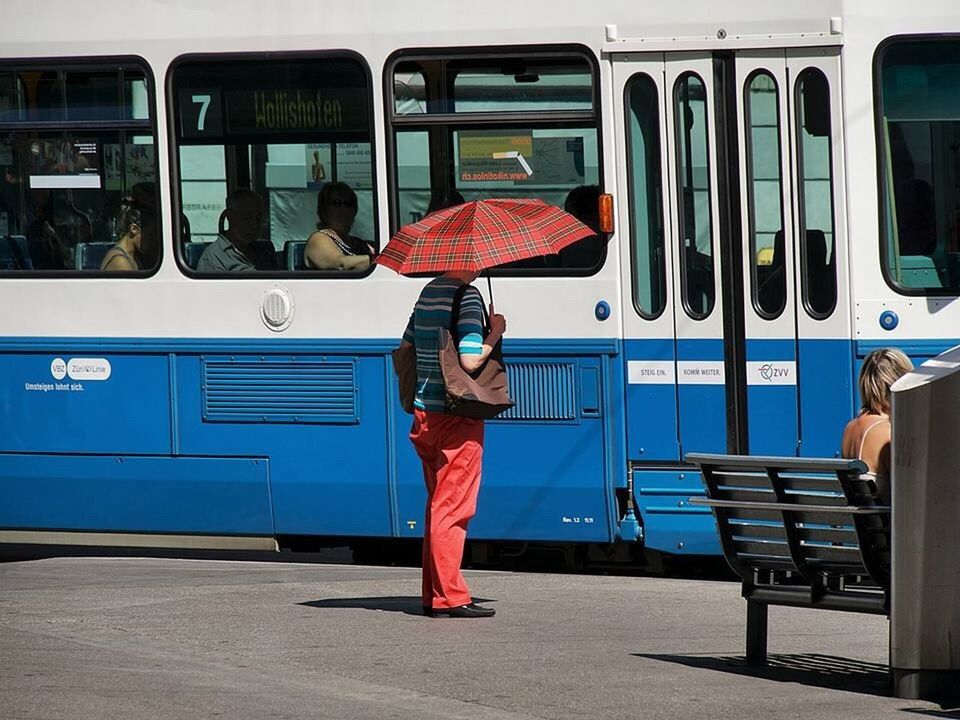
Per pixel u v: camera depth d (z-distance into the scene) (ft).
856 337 114.73
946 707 76.38
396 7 120.57
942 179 115.14
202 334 124.77
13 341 128.36
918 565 77.36
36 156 128.26
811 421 115.65
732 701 78.02
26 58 127.75
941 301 114.62
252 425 124.26
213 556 144.25
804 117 115.65
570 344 118.32
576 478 118.73
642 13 116.98
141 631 98.78
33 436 128.47
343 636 96.27
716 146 116.67
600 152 117.91
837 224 115.03
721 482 86.69
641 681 82.94
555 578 120.57
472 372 97.86
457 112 120.06
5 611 106.52
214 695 79.77
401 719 74.43
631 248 117.70
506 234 97.86
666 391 117.50
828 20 114.52
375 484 122.11
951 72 114.83
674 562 125.08
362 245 122.21
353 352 121.90
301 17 122.42
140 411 126.31
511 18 118.62
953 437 76.43
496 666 87.10
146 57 125.39
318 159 122.72
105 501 127.75
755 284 116.57
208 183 124.88
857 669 86.38
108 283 126.41
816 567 83.15
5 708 76.74
